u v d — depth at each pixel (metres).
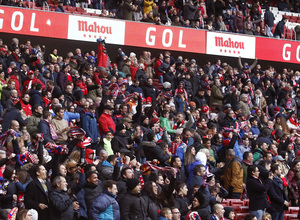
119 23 36.88
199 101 32.03
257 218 19.86
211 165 22.92
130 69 33.28
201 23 41.28
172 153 22.45
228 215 19.11
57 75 28.95
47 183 16.66
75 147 18.80
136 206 16.31
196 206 18.41
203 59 41.00
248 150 24.44
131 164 19.69
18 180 16.45
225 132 23.94
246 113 31.20
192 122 25.91
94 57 33.44
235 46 40.31
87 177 16.73
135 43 37.22
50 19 35.03
